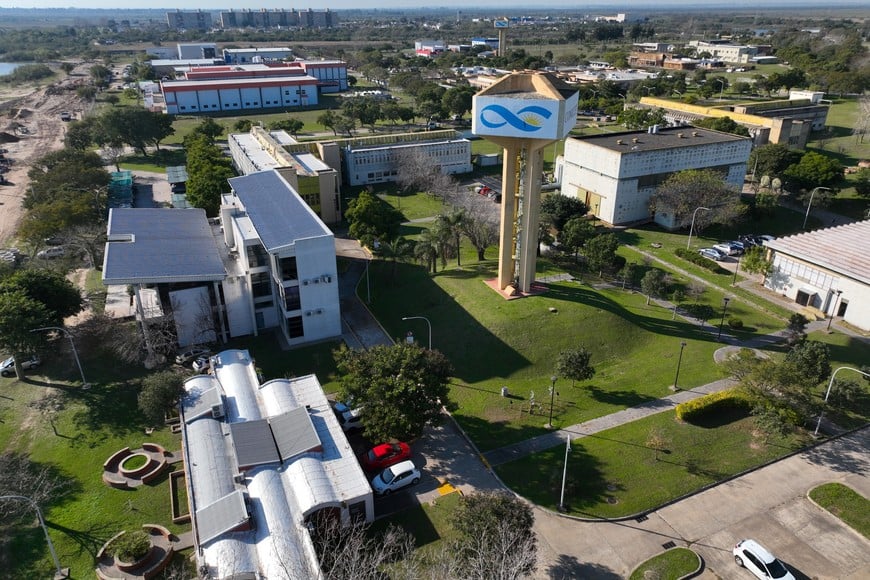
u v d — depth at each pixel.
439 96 192.88
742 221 98.25
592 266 78.19
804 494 44.50
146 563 38.81
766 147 119.56
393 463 47.38
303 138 166.62
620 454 48.50
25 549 40.19
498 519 36.28
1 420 53.19
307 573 34.00
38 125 184.50
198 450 44.09
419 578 36.72
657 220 102.56
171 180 120.00
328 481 41.00
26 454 48.94
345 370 60.16
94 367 61.00
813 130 169.75
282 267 61.41
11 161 143.50
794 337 63.78
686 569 38.19
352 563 33.69
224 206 76.06
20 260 84.94
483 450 49.44
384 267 85.00
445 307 70.44
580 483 45.50
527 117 60.56
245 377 53.81
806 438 50.38
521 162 66.25
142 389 53.66
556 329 65.12
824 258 71.94
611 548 39.94
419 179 117.75
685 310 73.19
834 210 108.50
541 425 52.41
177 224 77.12
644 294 75.94
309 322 65.31
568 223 85.44
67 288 63.22
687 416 51.91
